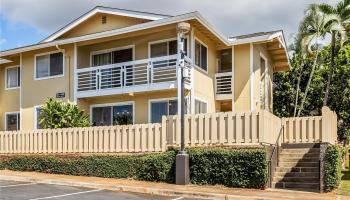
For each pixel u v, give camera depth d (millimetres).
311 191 14805
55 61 25266
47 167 19344
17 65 28094
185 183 15703
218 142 16141
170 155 16391
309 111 32938
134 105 22953
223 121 16156
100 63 24578
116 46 24000
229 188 14984
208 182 15602
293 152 18094
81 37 23281
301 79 33250
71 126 21359
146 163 16859
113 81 22875
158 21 20844
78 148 19156
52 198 12922
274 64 29984
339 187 15422
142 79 22266
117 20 24125
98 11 24219
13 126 27828
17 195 13336
